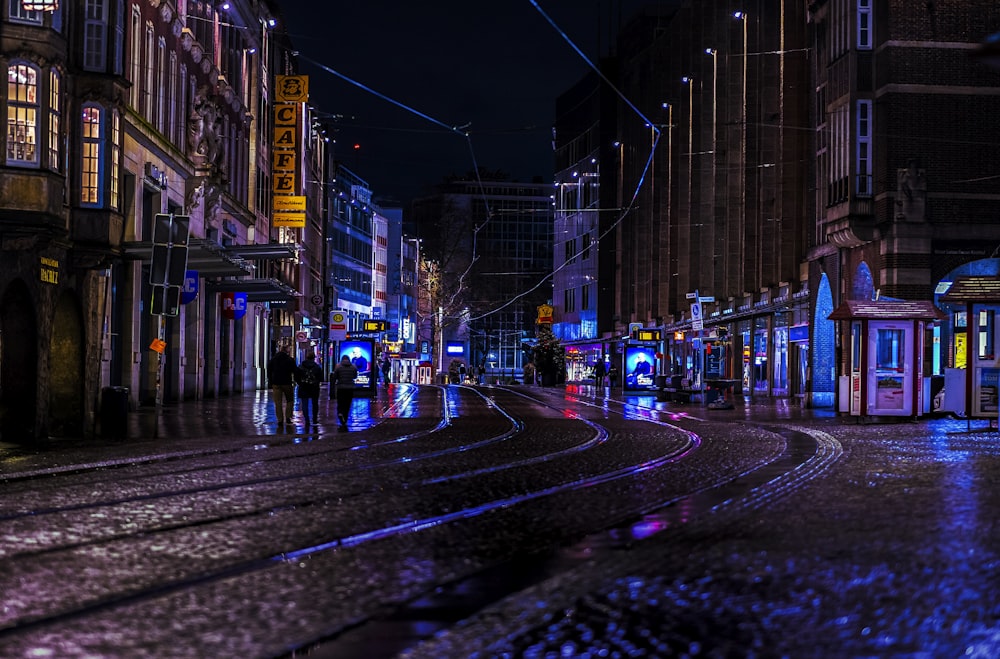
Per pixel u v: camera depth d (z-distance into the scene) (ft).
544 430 99.04
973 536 36.65
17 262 81.66
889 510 43.45
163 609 26.94
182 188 146.10
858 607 26.40
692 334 249.14
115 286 118.93
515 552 35.19
